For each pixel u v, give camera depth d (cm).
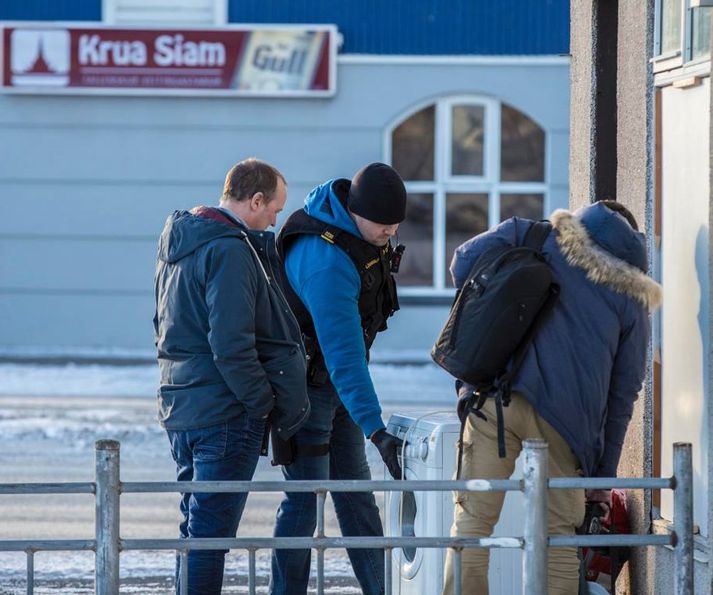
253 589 1556
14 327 7175
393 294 2120
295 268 2031
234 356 1825
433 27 7100
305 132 7131
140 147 7125
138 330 7188
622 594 2072
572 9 2398
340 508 2209
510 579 1941
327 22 7094
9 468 3916
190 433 1898
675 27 1948
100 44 7025
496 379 1727
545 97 7119
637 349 1738
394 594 2181
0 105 7112
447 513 1952
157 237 7175
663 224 1992
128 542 1534
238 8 7081
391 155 7188
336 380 1953
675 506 1535
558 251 1739
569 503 1766
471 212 7206
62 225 7156
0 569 2648
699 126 1850
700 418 1828
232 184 1973
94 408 5188
